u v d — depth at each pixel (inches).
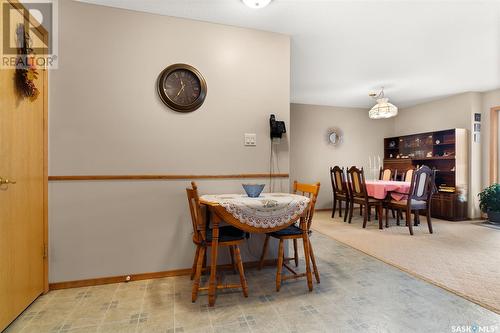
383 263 102.0
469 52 123.0
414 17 93.4
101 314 66.4
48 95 80.0
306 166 227.1
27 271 69.0
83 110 83.2
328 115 233.9
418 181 148.1
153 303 71.9
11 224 61.9
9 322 61.1
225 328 60.6
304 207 78.8
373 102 223.1
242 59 99.5
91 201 83.7
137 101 88.0
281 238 79.6
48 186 79.9
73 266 82.0
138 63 88.3
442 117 207.6
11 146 61.8
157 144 89.8
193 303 71.9
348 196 183.6
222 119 96.9
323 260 105.4
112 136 85.7
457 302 72.2
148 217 88.9
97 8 84.8
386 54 125.7
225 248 97.1
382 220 172.2
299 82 168.7
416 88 180.9
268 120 102.5
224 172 96.9
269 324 62.1
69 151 81.9
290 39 109.8
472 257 108.3
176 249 91.6
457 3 85.0
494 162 182.9
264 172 102.0
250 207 72.2
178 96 91.2
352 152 240.8
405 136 234.5
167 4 84.6
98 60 84.7
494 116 183.2
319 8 87.7
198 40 94.3
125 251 86.7
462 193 185.9
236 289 80.4
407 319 64.1
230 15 91.4
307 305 70.7
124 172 86.6
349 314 66.4
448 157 190.5
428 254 112.3
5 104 59.6
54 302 72.4
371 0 83.5
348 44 115.1
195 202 73.4
